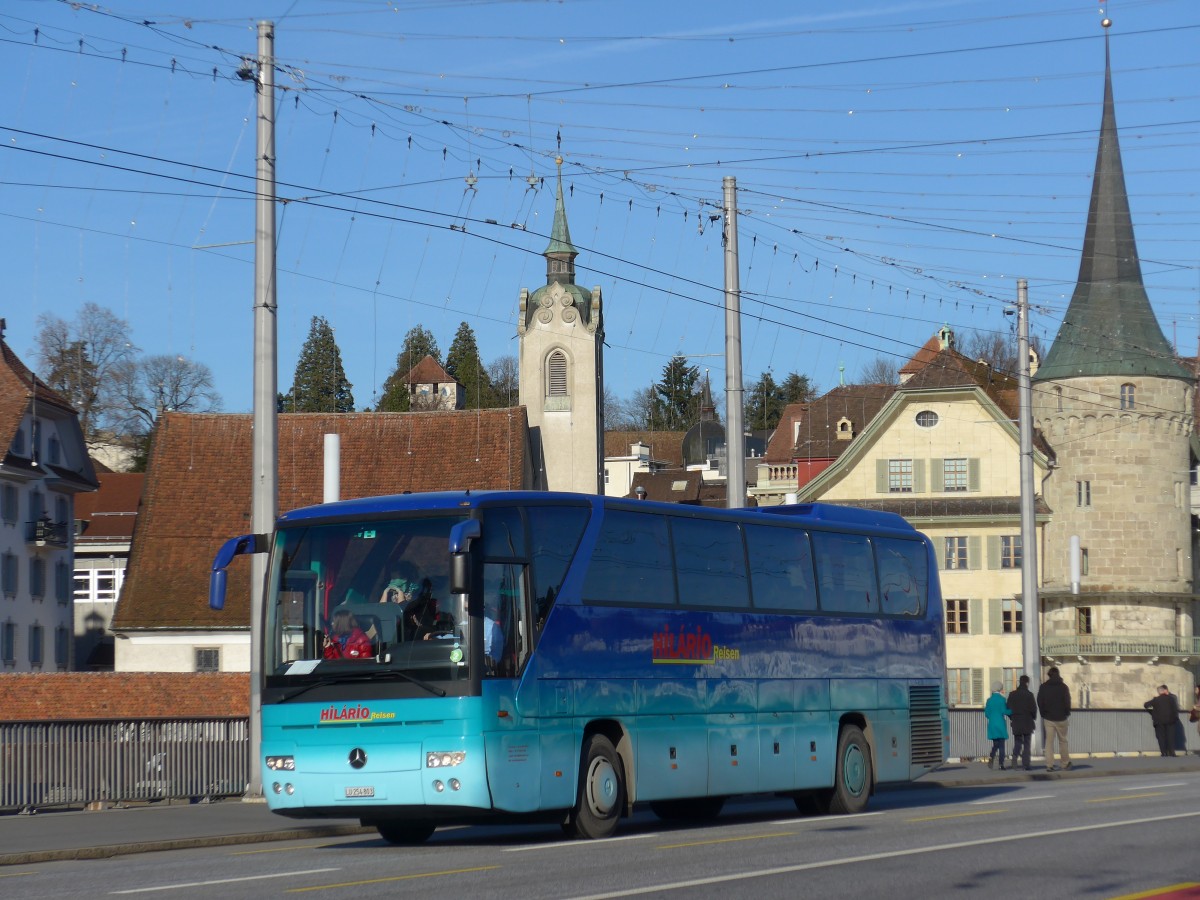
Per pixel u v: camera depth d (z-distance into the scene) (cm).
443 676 1848
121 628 6103
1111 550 7775
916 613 2783
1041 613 7906
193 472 6575
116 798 2686
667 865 1606
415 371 12094
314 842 2147
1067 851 1722
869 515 2750
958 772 3772
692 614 2233
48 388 6788
